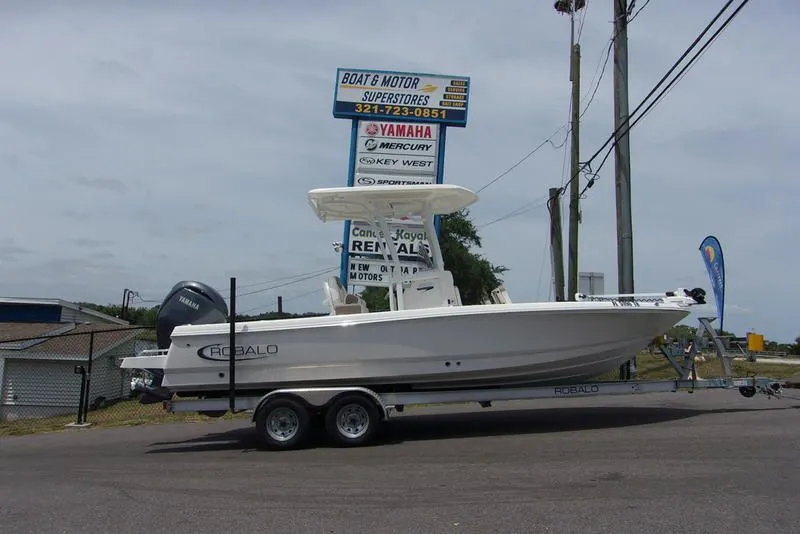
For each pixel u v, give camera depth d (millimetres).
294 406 8367
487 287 20484
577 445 7504
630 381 9203
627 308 8836
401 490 5824
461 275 20734
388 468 6781
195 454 8477
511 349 8680
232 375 8570
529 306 8648
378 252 15430
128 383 23547
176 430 11406
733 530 4445
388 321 8547
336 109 16172
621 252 14461
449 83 16312
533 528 4609
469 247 22094
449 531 4625
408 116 16234
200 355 8734
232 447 8938
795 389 12227
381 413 8453
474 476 6211
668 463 6387
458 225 21766
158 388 9164
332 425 8336
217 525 5004
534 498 5355
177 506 5625
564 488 5629
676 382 9383
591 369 9141
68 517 5402
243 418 12852
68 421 14219
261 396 8766
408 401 8664
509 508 5105
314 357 8617
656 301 9328
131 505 5727
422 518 4953
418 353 8586
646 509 4945
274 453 8156
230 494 5984
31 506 5824
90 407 19859
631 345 9141
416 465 6859
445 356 8617
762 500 5090
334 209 9883
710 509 4902
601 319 8867
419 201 9500
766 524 4551
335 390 8375
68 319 28953
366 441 8305
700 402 11000
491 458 7008
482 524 4746
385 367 8602
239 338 8688
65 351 20438
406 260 15219
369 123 16250
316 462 7344
